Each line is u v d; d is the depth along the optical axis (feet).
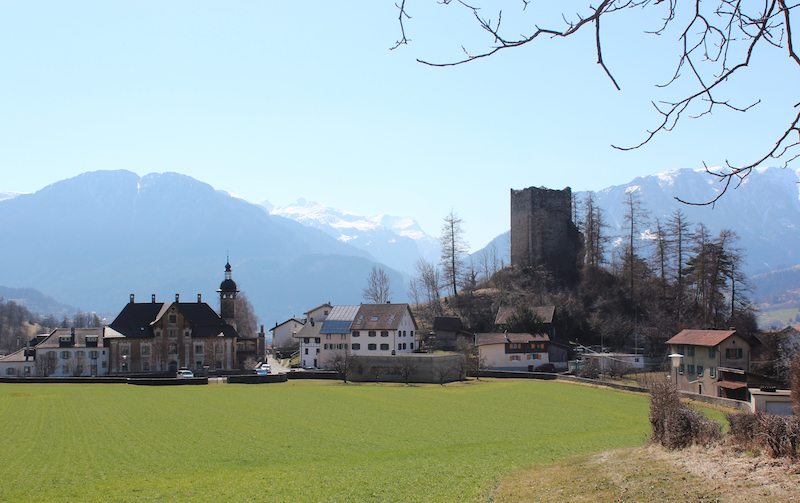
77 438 151.02
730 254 333.21
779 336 271.49
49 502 93.20
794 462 73.41
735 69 24.68
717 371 242.78
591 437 148.97
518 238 467.93
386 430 162.91
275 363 443.32
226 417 184.14
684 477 75.15
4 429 163.53
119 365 363.35
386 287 541.75
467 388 260.42
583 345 376.27
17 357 362.74
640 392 237.86
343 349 370.32
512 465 107.86
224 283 446.60
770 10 23.08
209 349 378.53
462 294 472.44
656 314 362.94
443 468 108.88
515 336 343.26
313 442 146.30
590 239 428.97
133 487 101.86
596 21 24.16
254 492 95.86
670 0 25.14
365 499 87.92
